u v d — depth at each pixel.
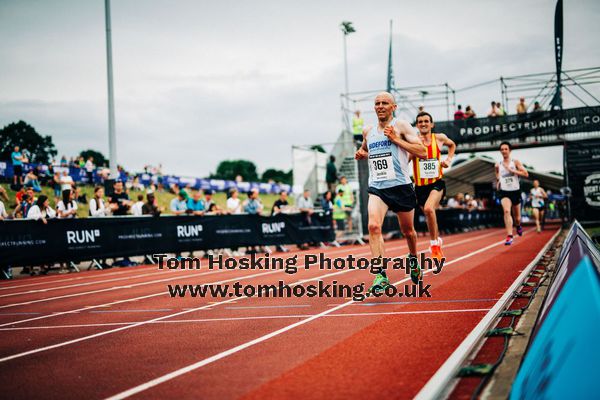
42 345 4.29
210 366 3.37
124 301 6.74
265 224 15.66
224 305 5.92
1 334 4.88
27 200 12.52
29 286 9.43
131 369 3.40
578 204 20.75
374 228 5.66
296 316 4.96
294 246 18.89
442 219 23.83
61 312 6.09
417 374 2.92
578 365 1.56
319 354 3.50
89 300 7.05
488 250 11.59
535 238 15.62
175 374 3.22
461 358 3.12
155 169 36.72
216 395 2.78
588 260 2.00
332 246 18.00
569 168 20.95
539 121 21.64
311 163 20.48
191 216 14.03
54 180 22.78
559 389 1.60
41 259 11.48
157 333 4.54
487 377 2.82
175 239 13.69
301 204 17.03
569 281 2.13
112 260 13.64
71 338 4.53
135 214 14.34
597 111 21.00
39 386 3.11
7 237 11.00
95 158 48.38
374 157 5.80
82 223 12.14
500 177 11.73
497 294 5.40
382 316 4.67
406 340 3.71
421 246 15.05
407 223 5.84
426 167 7.75
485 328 3.88
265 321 4.80
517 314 4.33
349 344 3.71
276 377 3.04
